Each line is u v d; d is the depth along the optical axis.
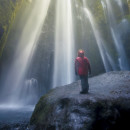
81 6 22.31
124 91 5.50
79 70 5.16
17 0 15.32
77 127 4.27
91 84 7.29
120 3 24.94
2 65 17.50
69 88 7.10
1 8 12.93
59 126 4.56
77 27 20.81
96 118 4.36
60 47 20.42
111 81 7.34
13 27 16.78
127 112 4.72
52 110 5.04
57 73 19.84
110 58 20.75
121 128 4.50
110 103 4.64
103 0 24.56
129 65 21.16
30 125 5.66
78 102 4.62
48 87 19.47
